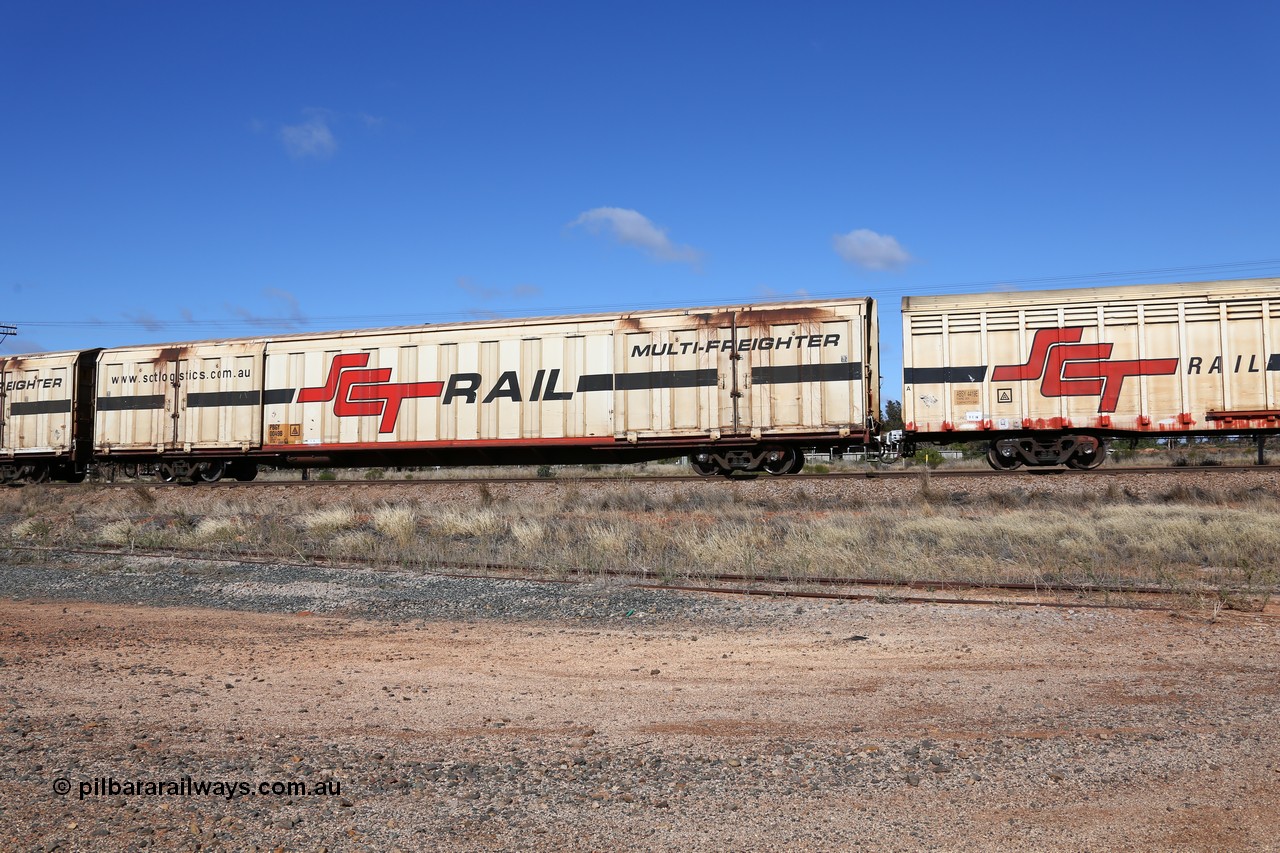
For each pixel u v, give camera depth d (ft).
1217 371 65.87
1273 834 13.06
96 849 13.05
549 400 78.54
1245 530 46.65
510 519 61.62
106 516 72.18
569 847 13.09
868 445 73.92
